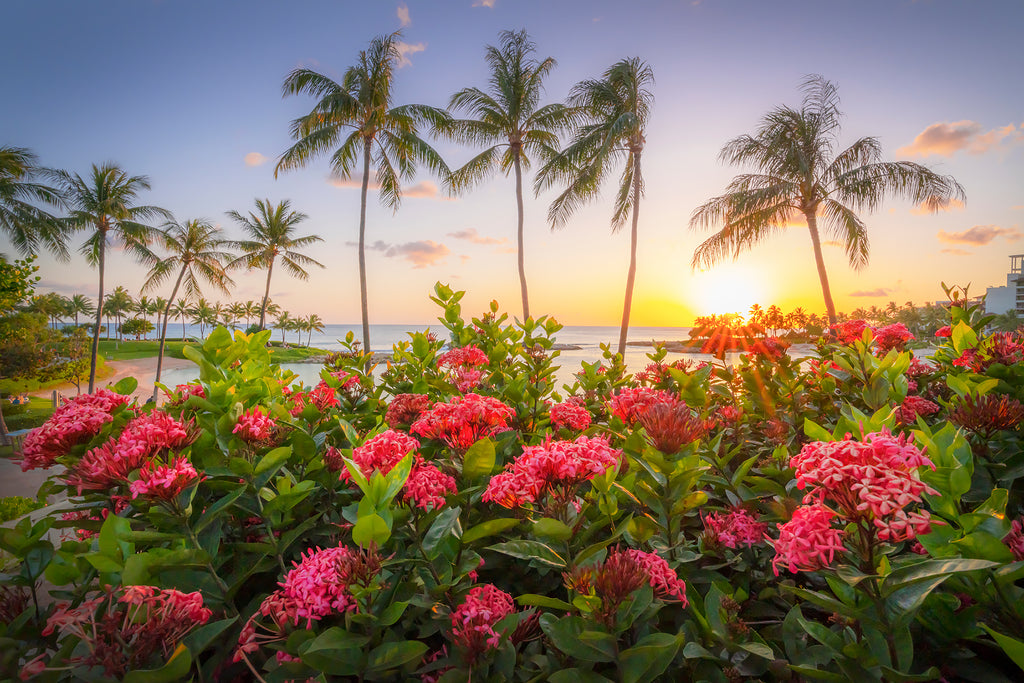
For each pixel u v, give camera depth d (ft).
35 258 69.82
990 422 6.39
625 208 74.43
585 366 12.25
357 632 4.58
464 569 5.21
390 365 12.91
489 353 12.64
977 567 3.47
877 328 11.80
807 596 4.04
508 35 76.74
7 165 86.99
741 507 6.91
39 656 4.23
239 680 5.04
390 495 4.69
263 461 6.05
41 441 6.06
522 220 79.97
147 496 4.88
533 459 5.15
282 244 143.95
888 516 3.71
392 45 80.69
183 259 134.72
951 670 4.57
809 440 9.34
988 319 9.82
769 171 68.18
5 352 113.70
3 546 5.29
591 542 6.10
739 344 10.73
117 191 111.24
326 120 81.41
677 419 5.90
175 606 4.04
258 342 8.93
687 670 4.88
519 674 4.73
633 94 69.05
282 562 5.64
